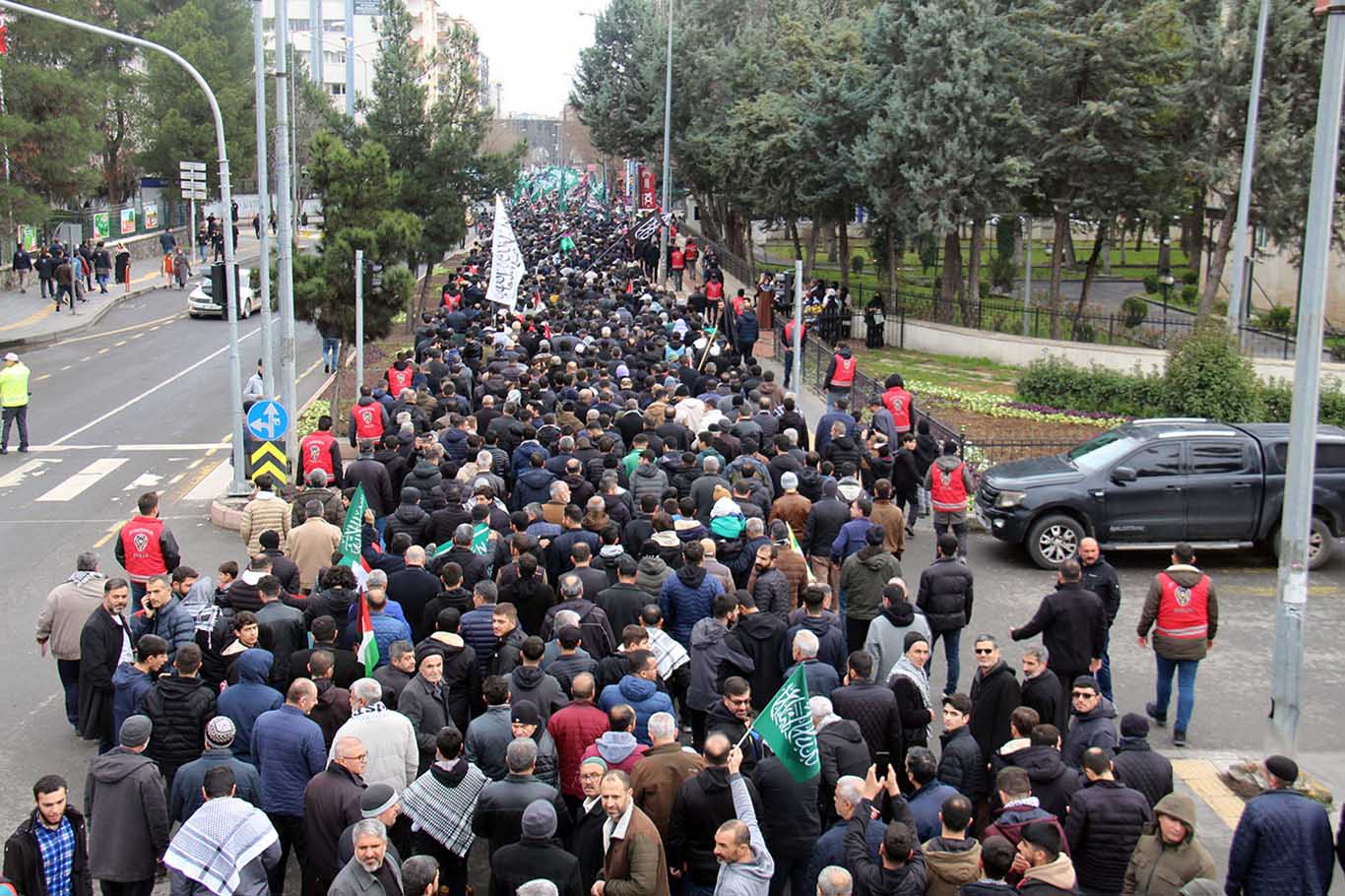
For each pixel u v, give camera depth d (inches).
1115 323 1448.1
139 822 332.5
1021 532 708.7
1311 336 437.1
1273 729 454.9
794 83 1716.3
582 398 759.7
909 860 290.0
